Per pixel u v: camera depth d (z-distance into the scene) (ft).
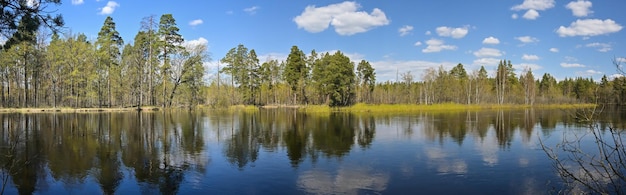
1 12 24.30
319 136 77.00
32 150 58.13
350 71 217.36
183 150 58.85
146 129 87.92
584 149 59.11
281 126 98.22
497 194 35.53
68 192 36.29
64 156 53.47
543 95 269.03
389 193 35.70
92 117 122.21
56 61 162.40
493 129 90.74
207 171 44.45
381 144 65.51
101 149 59.41
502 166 46.93
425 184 38.88
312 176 41.96
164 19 165.07
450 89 269.03
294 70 230.07
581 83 306.35
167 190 36.81
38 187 37.76
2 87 167.84
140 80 171.32
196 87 179.11
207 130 87.10
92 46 168.86
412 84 292.20
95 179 40.83
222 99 203.82
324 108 182.39
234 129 89.61
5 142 66.23
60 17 26.18
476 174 42.96
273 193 35.65
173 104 185.37
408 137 75.31
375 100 281.74
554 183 38.55
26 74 160.15
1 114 134.31
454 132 84.38
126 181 40.06
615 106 197.16
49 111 152.15
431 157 53.06
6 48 26.55
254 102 241.14
